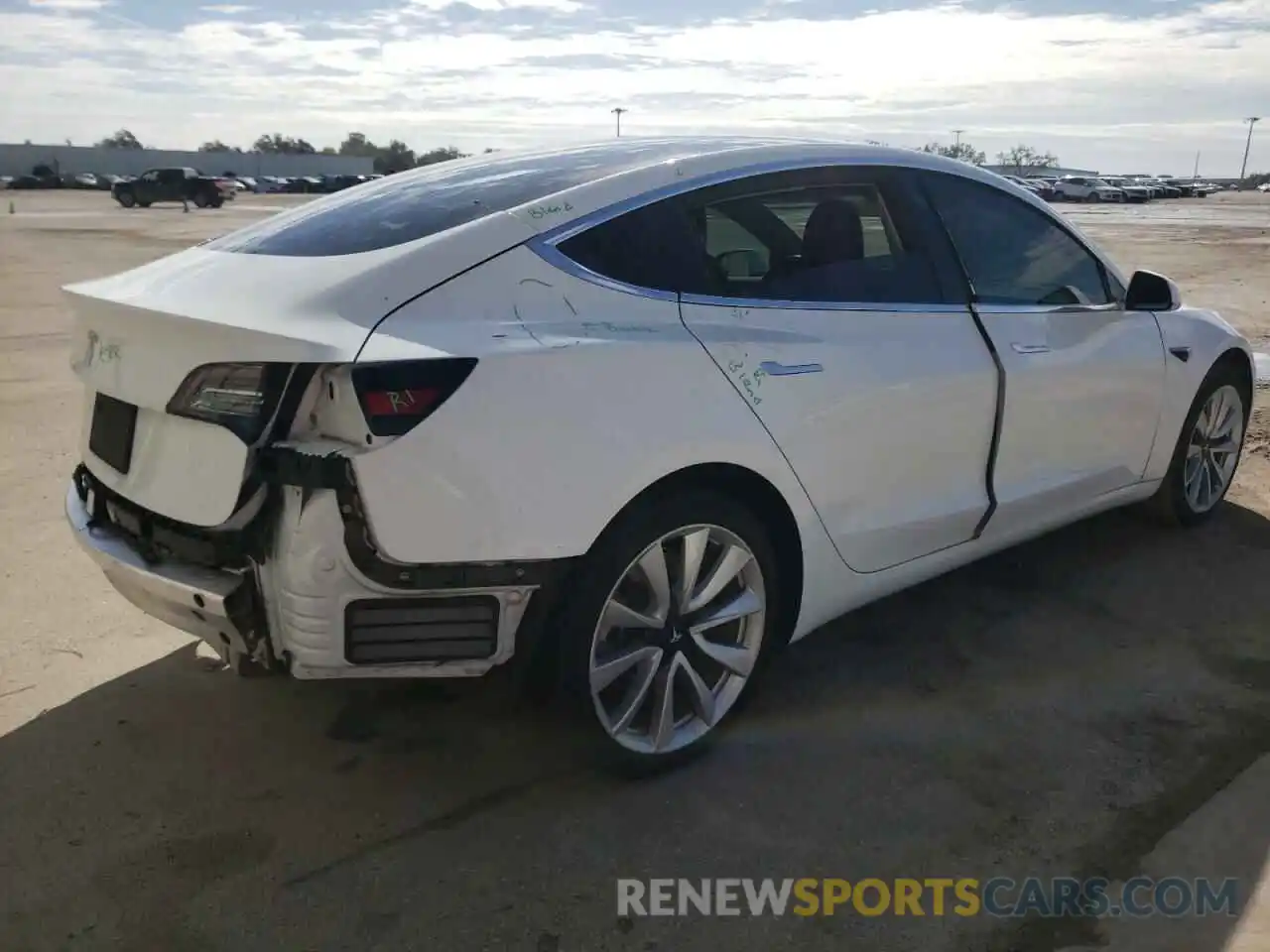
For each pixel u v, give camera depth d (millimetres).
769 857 2639
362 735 3166
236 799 2850
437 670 2512
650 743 2928
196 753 3061
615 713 2855
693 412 2740
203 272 2844
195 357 2449
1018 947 2355
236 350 2379
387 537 2340
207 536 2490
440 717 3262
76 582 4188
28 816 2760
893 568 3451
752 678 3143
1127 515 5039
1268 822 2766
